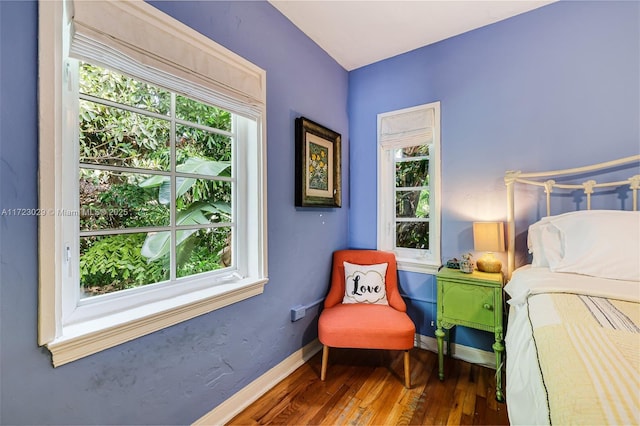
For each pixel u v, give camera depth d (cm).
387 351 222
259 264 169
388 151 255
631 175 160
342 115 257
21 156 86
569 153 177
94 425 101
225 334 149
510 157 195
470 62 207
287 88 191
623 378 60
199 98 136
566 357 71
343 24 198
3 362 83
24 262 86
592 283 128
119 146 117
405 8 183
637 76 159
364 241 262
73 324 102
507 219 194
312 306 215
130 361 111
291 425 145
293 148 197
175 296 135
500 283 169
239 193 168
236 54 152
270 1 174
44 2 90
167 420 123
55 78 92
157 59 117
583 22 172
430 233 234
